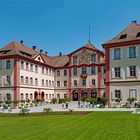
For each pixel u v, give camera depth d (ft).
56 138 46.96
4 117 94.17
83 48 232.94
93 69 227.61
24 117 92.07
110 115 89.30
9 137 48.98
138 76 141.49
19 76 186.80
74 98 236.63
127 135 48.42
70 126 63.10
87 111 111.86
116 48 148.77
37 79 215.10
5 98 186.39
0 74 189.88
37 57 216.95
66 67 241.76
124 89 144.87
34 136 49.44
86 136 48.29
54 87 247.50
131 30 153.07
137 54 142.72
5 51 191.11
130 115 86.89
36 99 203.51
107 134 49.93
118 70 147.54
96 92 225.15
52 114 101.86
